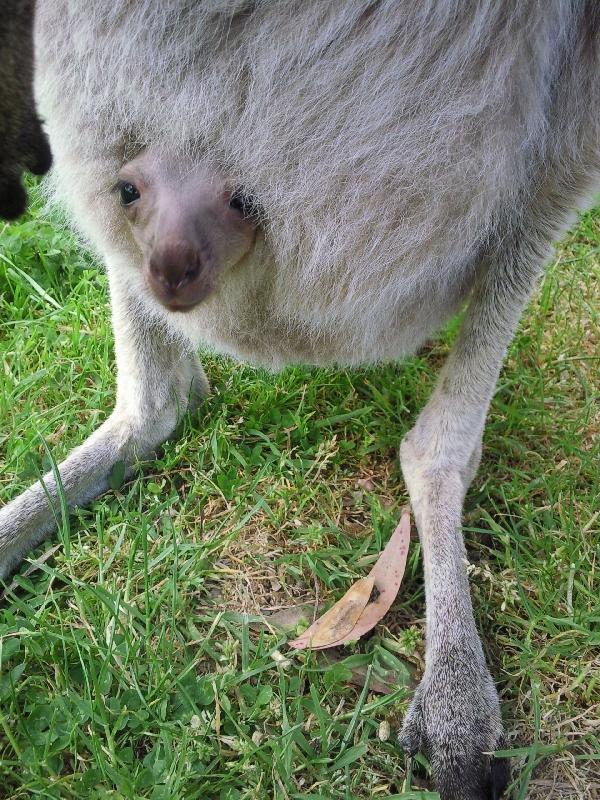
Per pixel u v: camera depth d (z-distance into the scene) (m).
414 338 0.43
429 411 0.44
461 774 0.34
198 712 0.35
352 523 0.45
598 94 0.34
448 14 0.30
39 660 0.37
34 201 0.50
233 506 0.45
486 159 0.33
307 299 0.37
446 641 0.37
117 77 0.33
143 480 0.46
